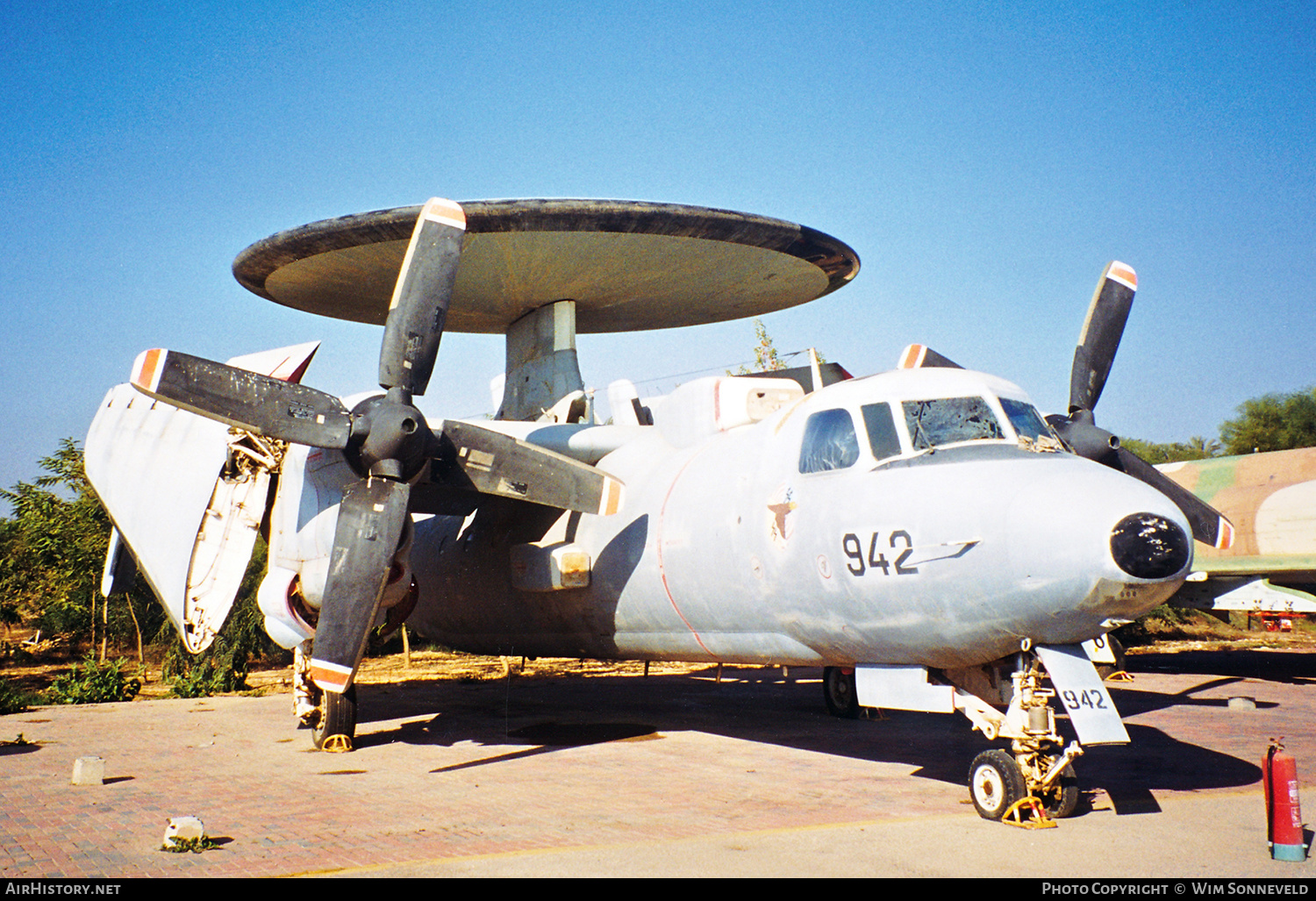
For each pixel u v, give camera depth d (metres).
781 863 5.95
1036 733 6.80
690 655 10.61
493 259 14.45
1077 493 6.66
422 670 22.41
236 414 9.46
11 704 15.80
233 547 12.44
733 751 10.48
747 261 15.67
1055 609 6.58
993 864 5.84
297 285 16.08
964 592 7.02
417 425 9.76
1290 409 44.78
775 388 10.72
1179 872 5.59
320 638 9.55
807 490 8.46
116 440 13.66
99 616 24.64
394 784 8.94
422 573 15.00
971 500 7.12
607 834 6.78
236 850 6.50
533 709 14.66
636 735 11.78
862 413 8.34
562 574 11.20
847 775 8.98
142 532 12.89
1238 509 19.17
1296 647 25.02
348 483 10.88
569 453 12.28
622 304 17.47
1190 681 16.95
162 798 8.37
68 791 8.73
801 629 8.62
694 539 9.74
